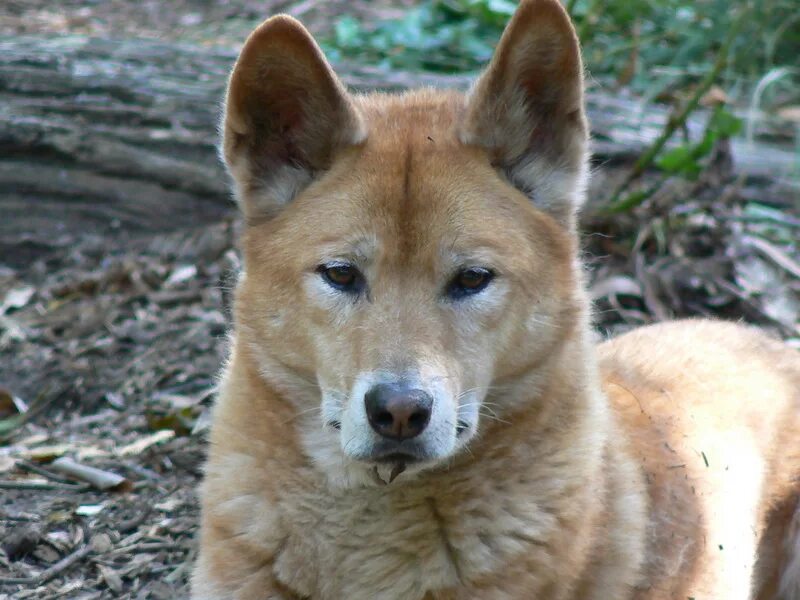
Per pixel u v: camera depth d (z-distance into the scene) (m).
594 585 7.88
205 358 13.26
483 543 7.54
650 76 19.72
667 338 10.06
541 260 7.71
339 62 18.36
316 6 25.17
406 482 7.50
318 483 7.64
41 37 18.58
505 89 7.74
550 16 7.62
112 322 14.17
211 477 8.01
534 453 7.61
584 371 7.97
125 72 17.14
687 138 15.29
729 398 9.37
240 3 25.58
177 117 16.61
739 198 15.97
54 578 9.49
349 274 7.43
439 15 21.97
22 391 12.88
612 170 16.38
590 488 7.75
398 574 7.64
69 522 10.20
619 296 14.27
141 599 9.25
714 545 8.59
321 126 7.76
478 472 7.52
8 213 16.36
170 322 14.08
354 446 7.10
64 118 16.55
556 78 7.85
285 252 7.62
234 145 7.91
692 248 14.84
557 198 8.02
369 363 7.13
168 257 15.64
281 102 7.85
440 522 7.57
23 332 14.03
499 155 7.85
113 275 15.12
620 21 20.98
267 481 7.74
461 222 7.41
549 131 7.98
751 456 9.10
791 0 19.62
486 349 7.45
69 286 15.08
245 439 7.85
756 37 18.58
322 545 7.69
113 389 12.79
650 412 8.88
